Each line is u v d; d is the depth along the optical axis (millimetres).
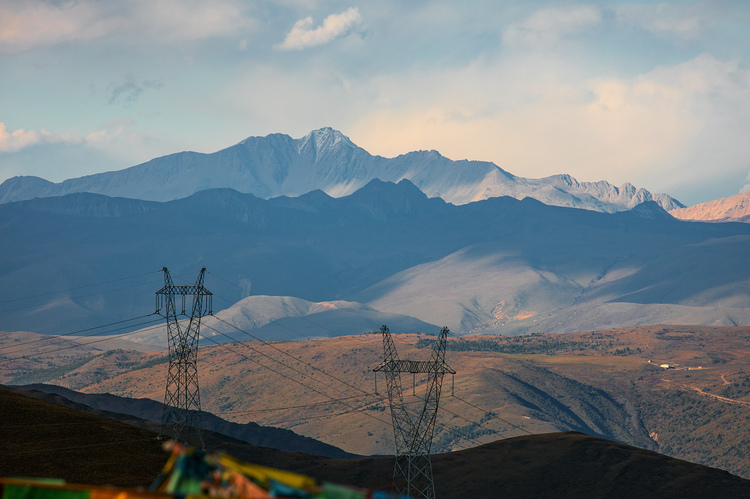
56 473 153000
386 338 185500
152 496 13953
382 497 14852
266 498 14070
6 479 14969
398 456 179125
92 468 160500
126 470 162625
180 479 14680
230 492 14344
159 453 183750
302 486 14797
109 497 14180
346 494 14828
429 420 176500
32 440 174875
